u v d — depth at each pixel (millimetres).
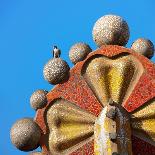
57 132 15094
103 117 13914
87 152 14719
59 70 15219
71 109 15141
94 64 15203
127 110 14672
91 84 15172
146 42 16531
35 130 14805
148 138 14555
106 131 13625
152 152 14461
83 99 15102
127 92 14891
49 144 15109
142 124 14578
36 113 15375
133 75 14969
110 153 13391
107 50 15141
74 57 17328
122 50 15031
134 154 14422
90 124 14828
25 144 14734
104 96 14945
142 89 14789
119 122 13797
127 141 13812
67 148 14984
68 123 15125
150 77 14805
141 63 14914
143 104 14711
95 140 14031
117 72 15000
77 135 14852
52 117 15227
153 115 14602
